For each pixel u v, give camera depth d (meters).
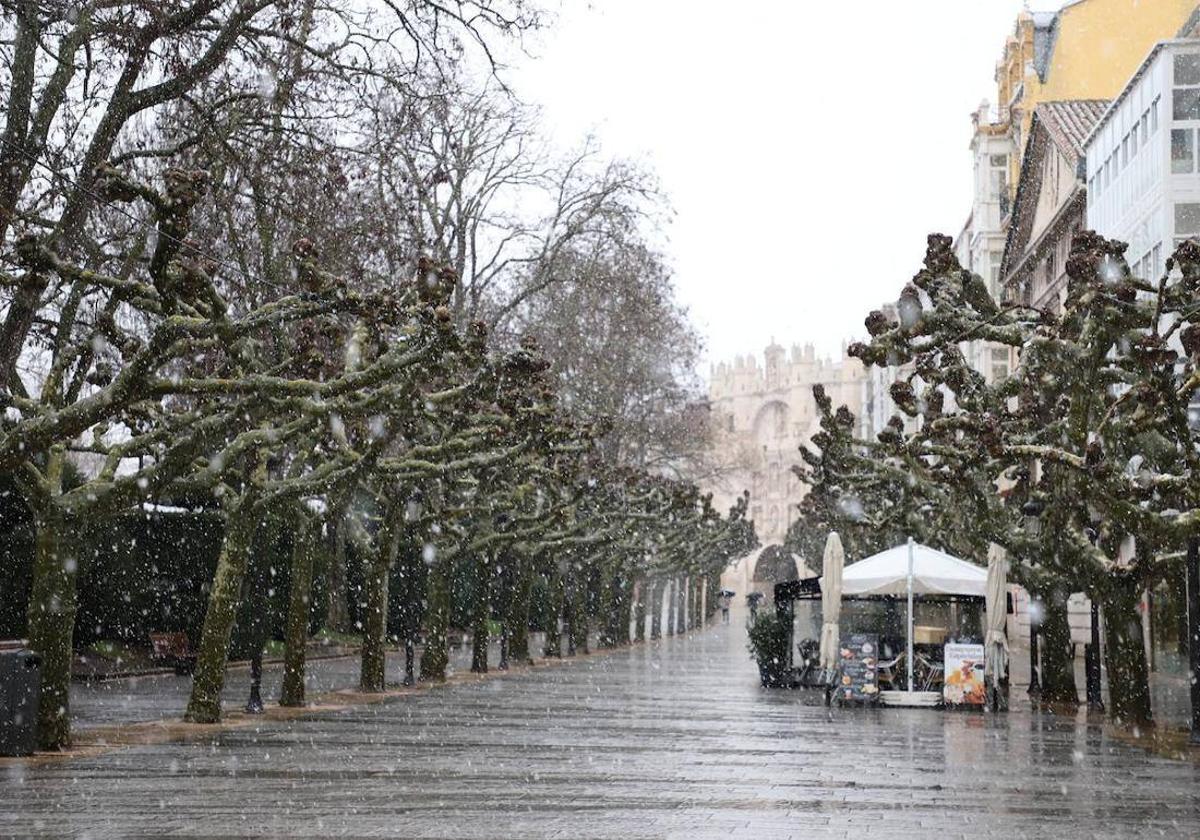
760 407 184.75
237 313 27.14
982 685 31.33
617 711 28.78
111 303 19.12
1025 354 26.14
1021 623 42.47
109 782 15.98
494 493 43.12
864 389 151.00
